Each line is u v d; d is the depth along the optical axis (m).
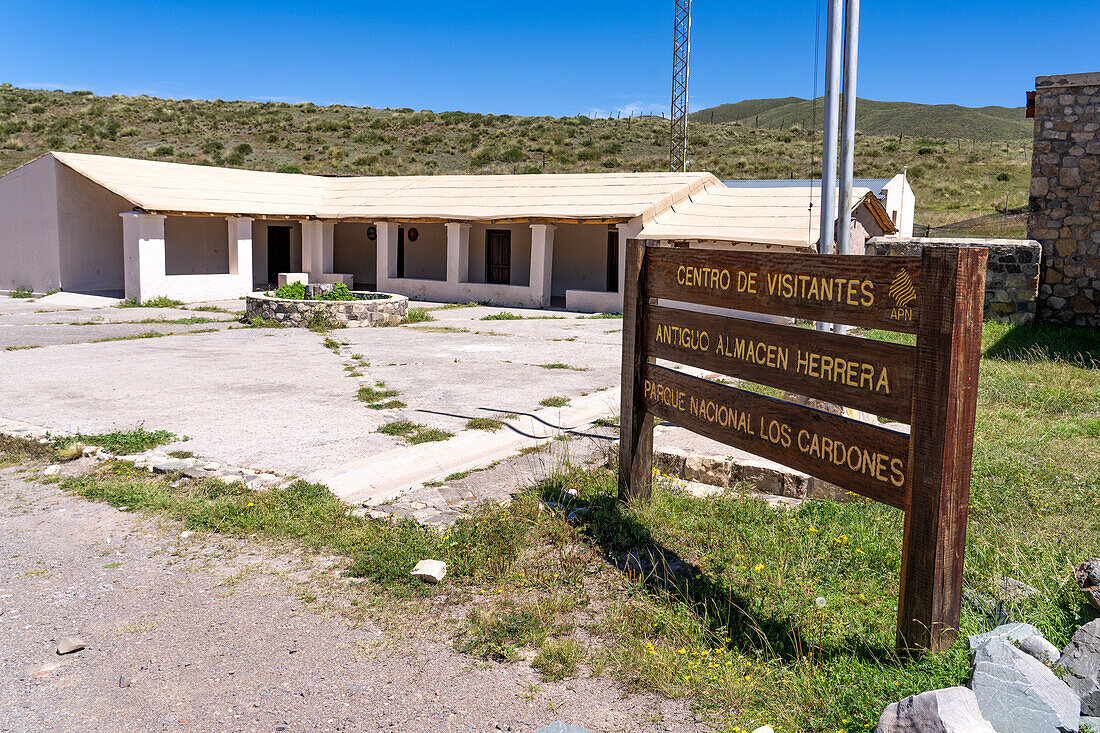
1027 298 14.80
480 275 27.17
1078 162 14.22
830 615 4.10
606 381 11.25
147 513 5.88
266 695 3.61
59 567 5.00
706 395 4.96
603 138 66.44
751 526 5.31
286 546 5.29
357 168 53.06
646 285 5.57
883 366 3.65
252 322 18.08
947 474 3.31
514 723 3.38
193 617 4.35
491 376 11.59
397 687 3.67
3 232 26.22
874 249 15.99
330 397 9.95
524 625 4.14
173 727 3.37
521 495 5.99
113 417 8.75
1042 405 8.69
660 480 6.29
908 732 2.86
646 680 3.65
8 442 7.66
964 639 3.59
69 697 3.60
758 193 23.22
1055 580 4.25
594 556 5.01
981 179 53.50
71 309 20.98
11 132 54.81
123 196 22.64
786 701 3.39
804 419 4.16
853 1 6.88
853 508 5.55
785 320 16.59
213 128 61.81
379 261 26.58
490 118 72.75
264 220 28.59
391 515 5.72
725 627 3.98
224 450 7.45
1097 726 2.92
